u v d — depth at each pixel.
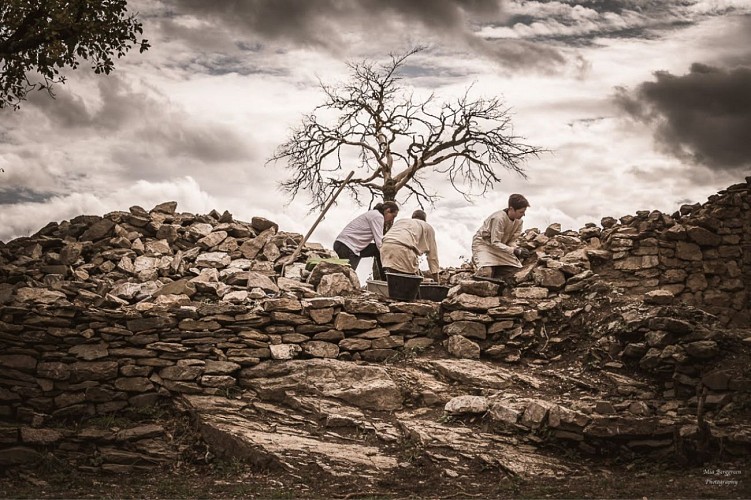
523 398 10.79
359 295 13.60
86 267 13.77
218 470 10.20
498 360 12.42
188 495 9.11
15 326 11.48
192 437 10.98
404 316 12.91
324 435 10.64
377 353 12.52
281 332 12.34
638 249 14.35
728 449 9.53
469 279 13.38
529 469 9.41
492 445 10.01
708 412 10.38
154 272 13.83
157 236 14.91
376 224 14.88
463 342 12.44
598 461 9.81
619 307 12.52
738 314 14.20
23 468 10.32
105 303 12.16
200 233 15.03
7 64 14.37
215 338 12.03
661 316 11.55
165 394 11.66
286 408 11.33
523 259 14.74
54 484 9.84
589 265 14.26
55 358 11.56
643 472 9.38
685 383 10.95
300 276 14.23
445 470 9.50
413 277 13.21
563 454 9.95
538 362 12.32
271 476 9.66
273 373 11.80
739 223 14.58
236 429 10.60
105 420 11.27
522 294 13.24
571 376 11.71
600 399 10.97
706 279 14.36
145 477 10.17
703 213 14.80
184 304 12.45
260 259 14.77
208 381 11.66
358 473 9.53
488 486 9.11
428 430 10.33
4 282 12.82
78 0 14.15
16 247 14.19
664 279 14.25
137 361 11.76
